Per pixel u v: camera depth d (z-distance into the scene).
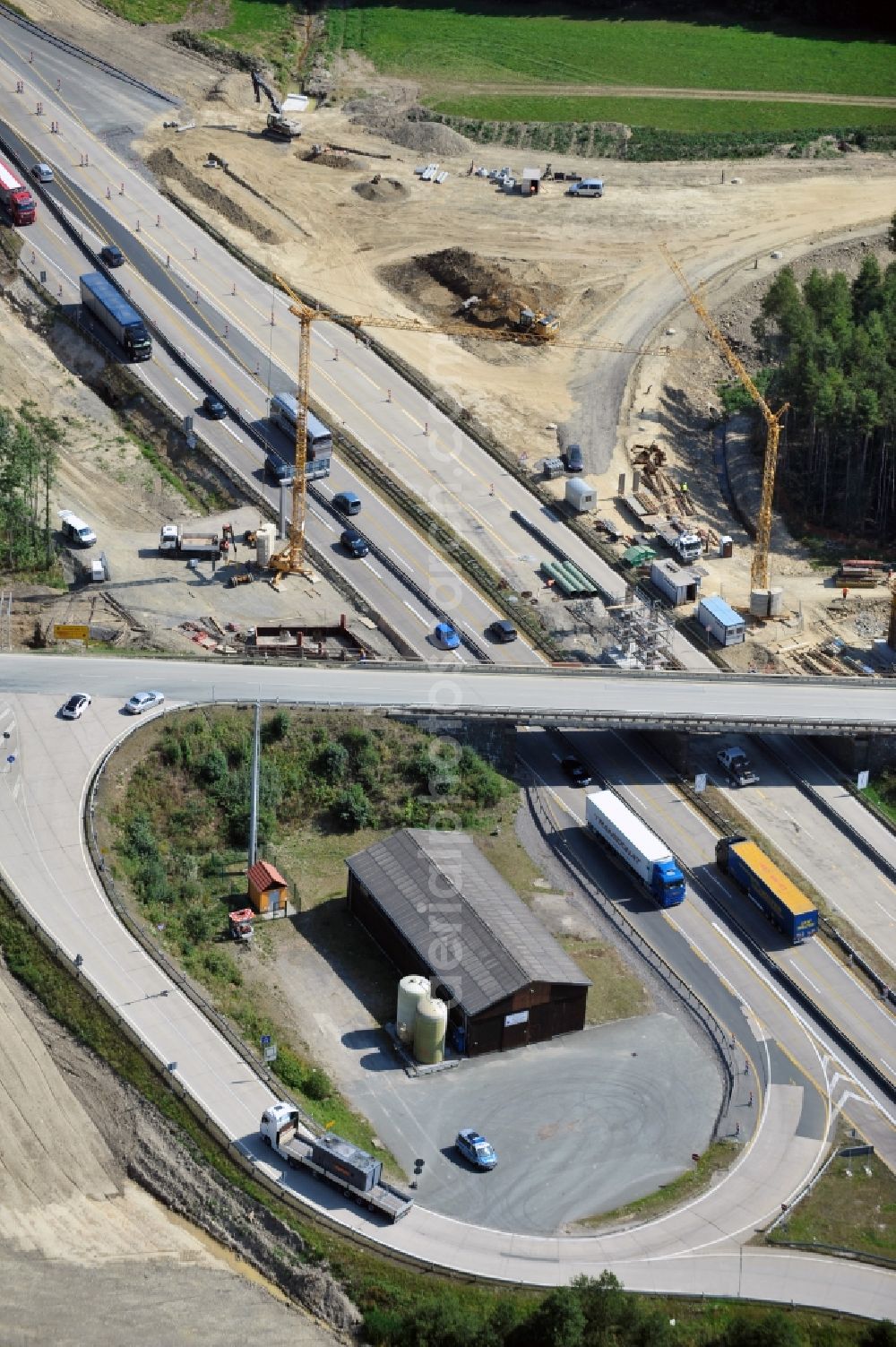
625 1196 146.00
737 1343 129.88
